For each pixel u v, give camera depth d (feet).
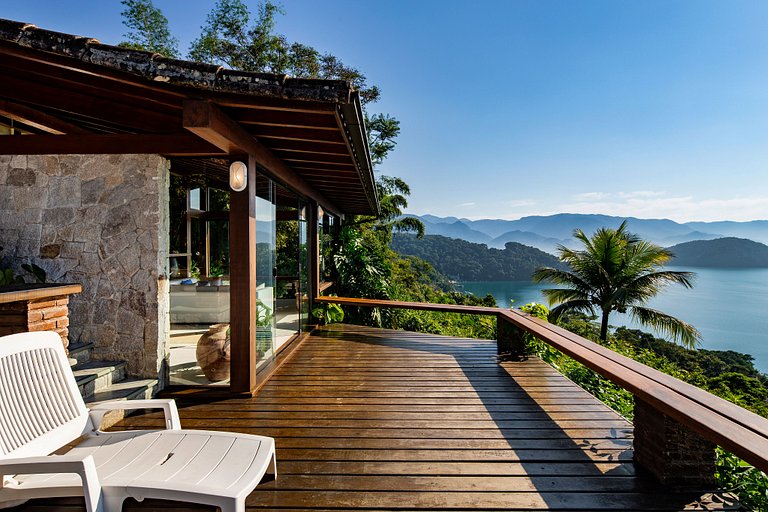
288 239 24.81
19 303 9.57
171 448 6.54
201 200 28.89
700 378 33.09
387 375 14.69
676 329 44.37
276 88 7.86
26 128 13.78
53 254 12.38
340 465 8.19
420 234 66.13
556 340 12.32
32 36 7.66
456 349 18.92
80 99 11.16
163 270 12.48
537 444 9.21
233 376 12.29
